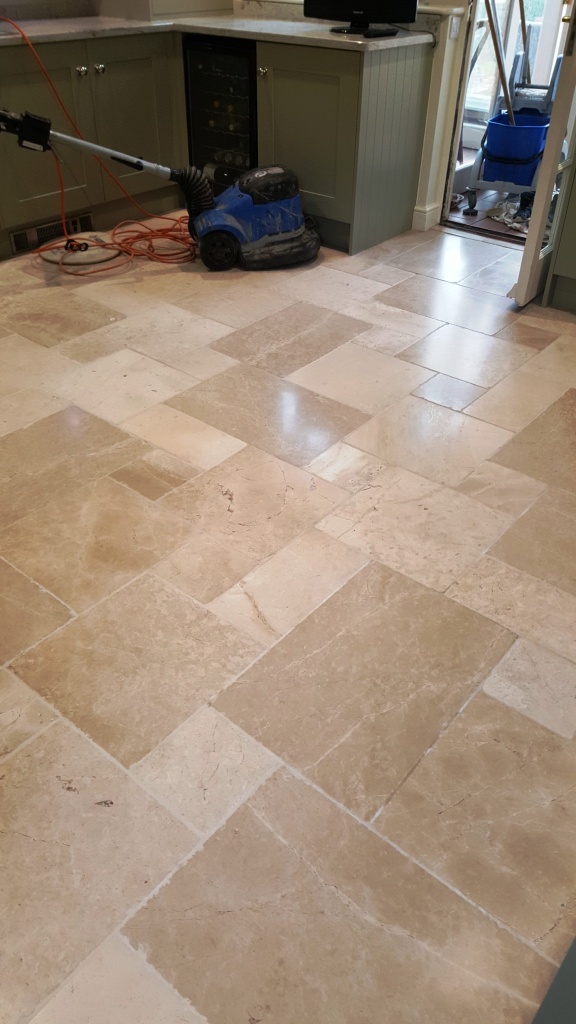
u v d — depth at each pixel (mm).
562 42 5066
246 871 1346
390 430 2506
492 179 4570
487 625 1819
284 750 1540
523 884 1340
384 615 1838
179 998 1189
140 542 2033
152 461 2338
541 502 2211
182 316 3225
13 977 1208
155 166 3486
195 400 2639
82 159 3818
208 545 2027
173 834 1396
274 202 3566
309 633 1786
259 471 2305
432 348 3002
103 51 3678
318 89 3525
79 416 2541
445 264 3789
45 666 1699
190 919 1281
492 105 5301
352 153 3574
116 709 1611
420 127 3896
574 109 2961
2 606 1841
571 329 3178
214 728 1578
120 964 1226
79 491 2211
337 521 2121
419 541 2059
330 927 1275
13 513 2127
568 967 944
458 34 3709
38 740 1549
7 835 1390
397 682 1681
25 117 3033
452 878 1345
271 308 3305
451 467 2346
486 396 2701
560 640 1788
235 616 1825
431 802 1458
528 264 3186
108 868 1348
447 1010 1182
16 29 3398
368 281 3588
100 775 1488
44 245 3912
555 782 1498
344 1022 1166
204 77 3984
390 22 3490
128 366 2838
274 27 3744
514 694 1662
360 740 1562
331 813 1437
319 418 2559
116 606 1847
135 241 3990
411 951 1248
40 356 2895
